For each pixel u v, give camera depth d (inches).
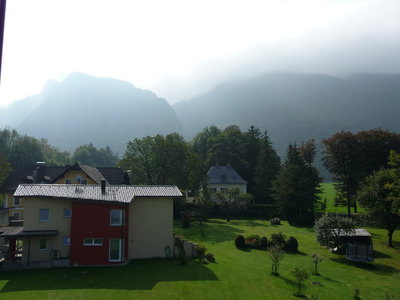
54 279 997.2
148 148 2486.5
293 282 1058.1
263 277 1092.5
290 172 2412.6
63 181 2059.5
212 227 2144.4
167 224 1309.1
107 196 1224.2
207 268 1158.3
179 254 1277.1
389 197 1502.2
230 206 2625.5
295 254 1476.4
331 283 1077.1
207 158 3730.3
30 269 1115.3
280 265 1274.6
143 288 932.0
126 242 1211.2
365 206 1684.3
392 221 1632.6
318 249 1584.6
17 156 3388.3
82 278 1010.7
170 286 955.3
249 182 3430.1
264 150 3189.0
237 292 933.2
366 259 1331.2
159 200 1309.1
